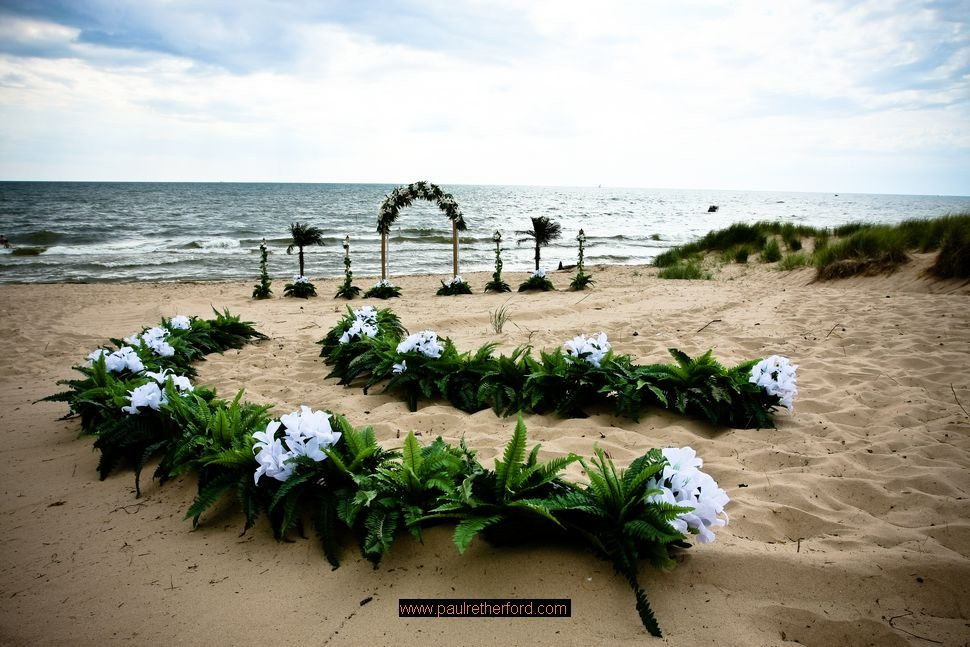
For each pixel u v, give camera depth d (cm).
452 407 507
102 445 365
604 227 4981
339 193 12644
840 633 219
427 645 216
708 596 237
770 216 7069
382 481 292
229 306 1181
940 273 1055
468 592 243
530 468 277
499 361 523
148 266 2294
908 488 329
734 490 336
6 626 231
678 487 255
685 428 442
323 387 575
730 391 452
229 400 520
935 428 419
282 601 244
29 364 707
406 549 271
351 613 234
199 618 234
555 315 1005
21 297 1355
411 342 535
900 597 234
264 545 286
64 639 224
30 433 451
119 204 7219
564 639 216
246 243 3172
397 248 3100
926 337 684
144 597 248
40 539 296
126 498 341
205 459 318
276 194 11794
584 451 394
